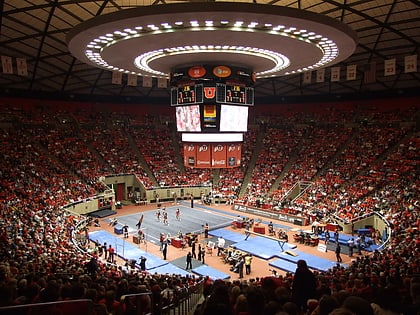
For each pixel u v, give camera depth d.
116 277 15.88
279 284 11.98
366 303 3.94
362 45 38.44
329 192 45.78
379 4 29.95
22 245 21.62
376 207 37.97
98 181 49.19
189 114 28.53
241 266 26.98
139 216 46.19
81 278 12.80
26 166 42.59
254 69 29.97
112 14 17.95
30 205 34.19
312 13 18.14
